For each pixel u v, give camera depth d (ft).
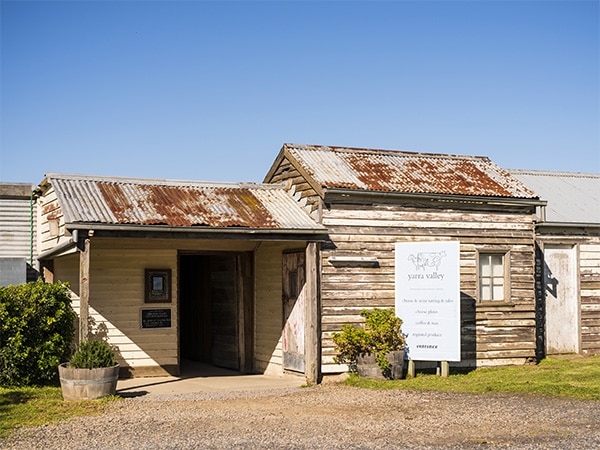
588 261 61.52
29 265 59.00
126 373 53.11
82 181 48.80
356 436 31.78
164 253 54.75
